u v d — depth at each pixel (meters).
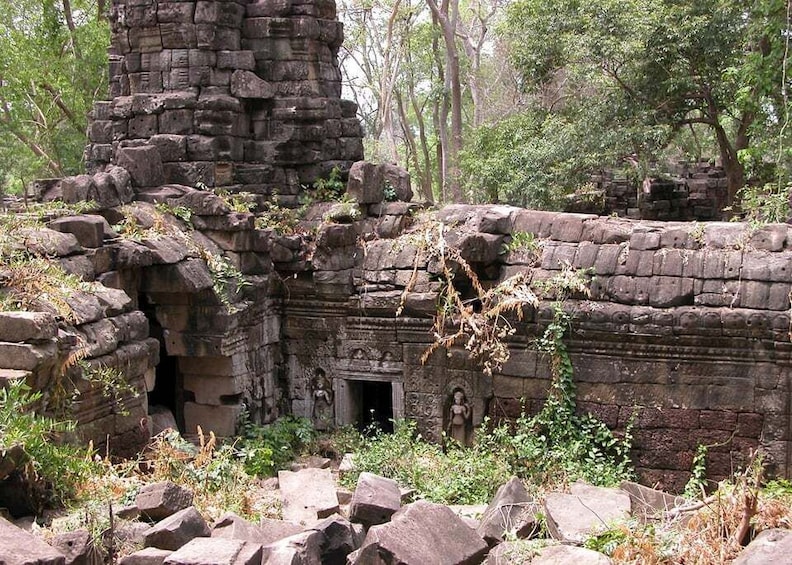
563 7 20.67
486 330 12.29
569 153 20.73
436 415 12.98
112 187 11.99
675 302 11.63
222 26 14.34
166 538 6.39
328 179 15.12
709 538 6.60
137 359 9.81
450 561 6.36
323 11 15.16
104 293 9.71
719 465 11.65
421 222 13.57
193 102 14.08
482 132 25.62
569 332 12.12
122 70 14.93
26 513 7.19
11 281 8.89
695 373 11.66
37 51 26.11
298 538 6.25
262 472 11.42
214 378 12.43
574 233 12.62
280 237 13.37
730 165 21.77
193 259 11.83
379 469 11.02
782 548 5.72
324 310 13.57
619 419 12.03
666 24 19.42
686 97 21.08
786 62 16.42
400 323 13.01
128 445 9.63
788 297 11.16
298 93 14.81
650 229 12.23
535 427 12.22
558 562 6.16
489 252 12.58
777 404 11.30
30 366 7.79
